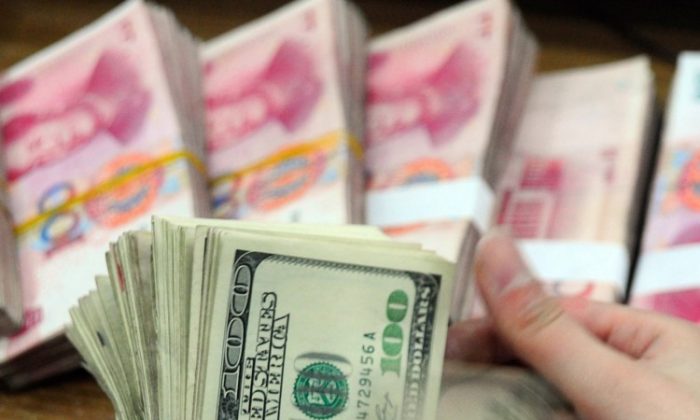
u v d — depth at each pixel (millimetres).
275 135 648
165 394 395
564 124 706
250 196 619
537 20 873
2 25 851
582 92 729
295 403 404
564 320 425
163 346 394
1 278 556
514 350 449
